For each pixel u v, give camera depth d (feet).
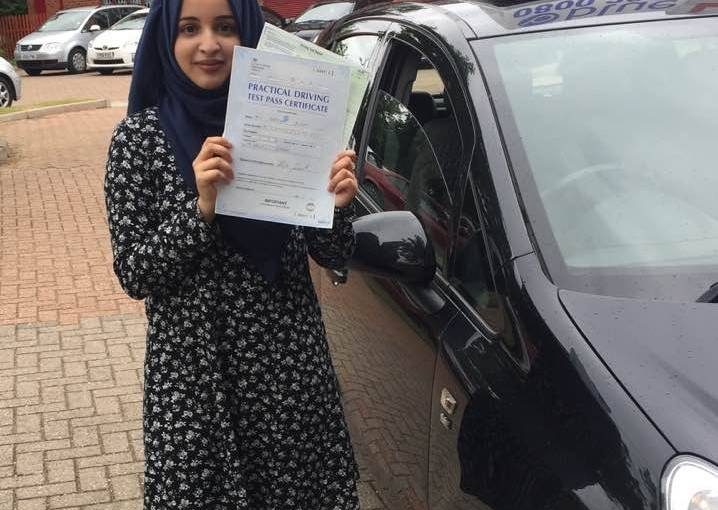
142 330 15.10
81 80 59.11
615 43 7.63
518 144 6.79
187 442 6.06
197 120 6.00
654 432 4.73
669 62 7.46
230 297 6.08
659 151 6.82
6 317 15.67
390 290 7.79
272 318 6.18
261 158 5.77
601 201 6.49
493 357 5.95
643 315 5.54
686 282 5.90
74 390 12.84
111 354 14.10
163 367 6.12
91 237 20.74
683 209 6.48
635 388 4.99
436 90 8.00
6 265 18.65
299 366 6.29
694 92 7.23
